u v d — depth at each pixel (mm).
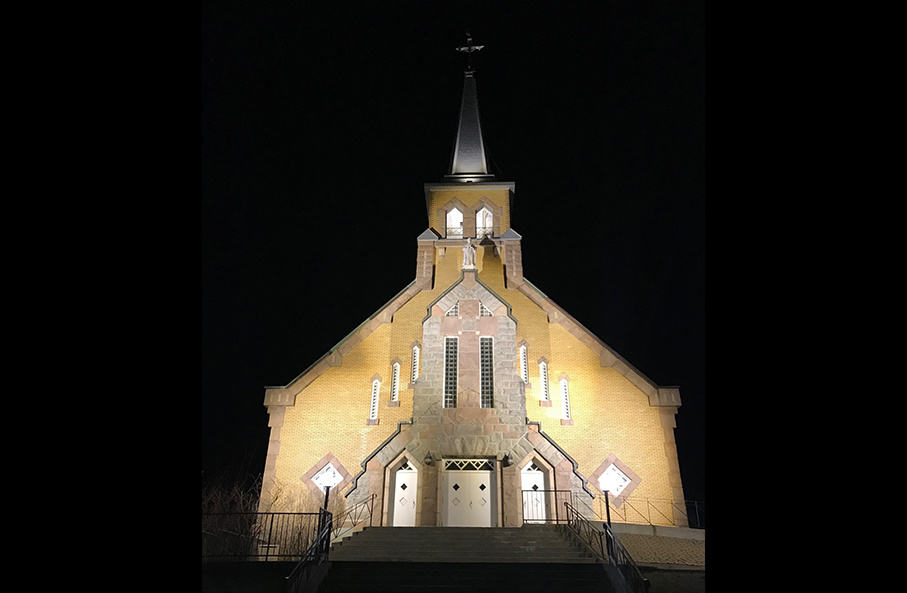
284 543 18734
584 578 15359
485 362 27938
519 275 30984
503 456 25703
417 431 26172
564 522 24438
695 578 16453
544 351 29234
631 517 25844
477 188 34594
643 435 27234
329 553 17969
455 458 26016
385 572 15570
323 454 27328
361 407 28203
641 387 28000
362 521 25047
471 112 40750
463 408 26453
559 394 28344
